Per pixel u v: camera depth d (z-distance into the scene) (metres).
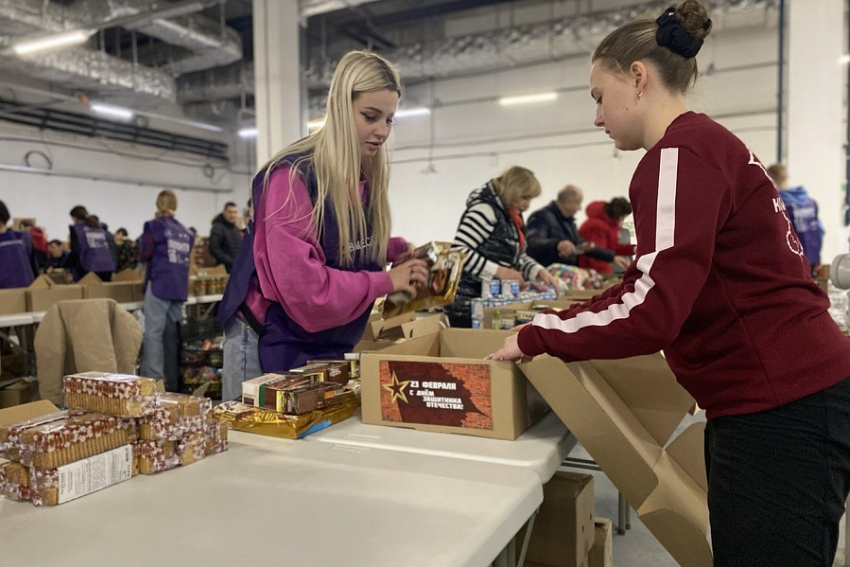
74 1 8.38
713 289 0.90
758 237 0.88
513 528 0.84
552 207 4.30
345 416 1.33
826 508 0.85
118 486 0.95
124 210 13.03
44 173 11.52
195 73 12.11
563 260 4.05
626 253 4.69
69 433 0.90
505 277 2.57
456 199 13.30
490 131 12.86
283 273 1.28
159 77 10.76
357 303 1.32
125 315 3.57
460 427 1.19
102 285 4.53
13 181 11.09
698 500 1.18
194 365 4.54
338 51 12.83
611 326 0.89
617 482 1.08
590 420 1.10
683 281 0.84
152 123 13.59
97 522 0.82
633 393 1.39
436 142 13.42
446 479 0.95
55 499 0.87
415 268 1.42
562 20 9.97
